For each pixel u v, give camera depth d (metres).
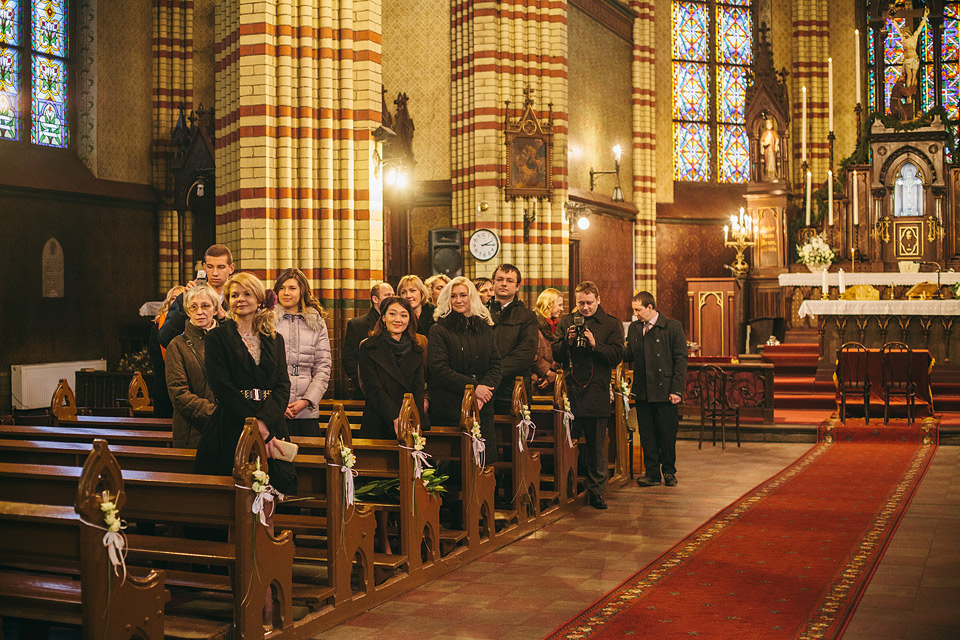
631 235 22.03
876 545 7.22
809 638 5.11
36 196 16.11
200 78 19.34
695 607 5.68
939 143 21.84
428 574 6.36
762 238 22.84
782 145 22.91
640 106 22.22
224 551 4.98
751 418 13.80
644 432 10.02
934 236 21.88
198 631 4.77
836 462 11.40
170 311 7.15
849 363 13.48
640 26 22.23
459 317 7.25
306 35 10.86
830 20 25.02
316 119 10.98
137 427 7.51
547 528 7.96
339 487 5.49
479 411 7.09
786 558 6.85
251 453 4.91
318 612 5.34
